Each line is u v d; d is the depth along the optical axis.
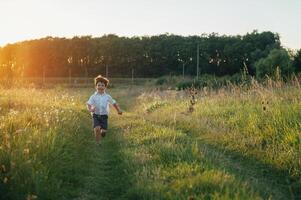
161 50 134.00
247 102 16.84
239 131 12.29
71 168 8.16
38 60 144.50
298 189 7.69
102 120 12.16
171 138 11.23
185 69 127.38
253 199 5.87
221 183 6.60
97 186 7.56
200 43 124.94
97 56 141.62
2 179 6.62
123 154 9.53
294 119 11.05
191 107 17.52
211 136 12.37
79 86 76.56
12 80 28.39
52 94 24.73
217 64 121.81
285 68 46.78
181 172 7.45
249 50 114.38
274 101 13.89
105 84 12.53
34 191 6.60
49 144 8.42
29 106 15.85
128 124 15.33
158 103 24.28
